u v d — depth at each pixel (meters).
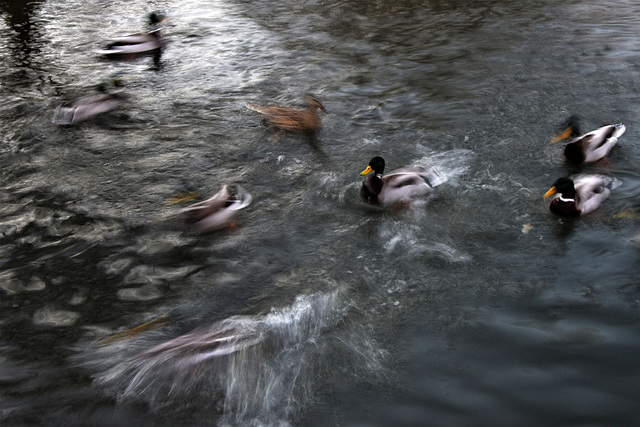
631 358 3.27
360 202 4.25
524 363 3.27
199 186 4.44
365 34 6.55
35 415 3.20
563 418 3.08
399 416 3.13
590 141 4.44
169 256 3.92
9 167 4.61
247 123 5.08
